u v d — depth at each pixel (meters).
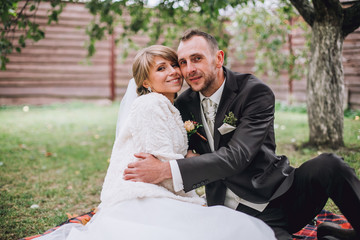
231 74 2.12
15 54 9.57
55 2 4.30
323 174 1.78
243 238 1.71
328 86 4.31
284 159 2.12
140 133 2.00
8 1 3.90
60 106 9.78
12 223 2.83
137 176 1.91
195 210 1.84
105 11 4.19
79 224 2.32
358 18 4.16
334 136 4.33
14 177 4.05
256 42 8.03
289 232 2.02
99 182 3.93
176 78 2.17
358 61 6.85
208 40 2.06
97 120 7.97
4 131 6.73
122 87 10.48
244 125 1.96
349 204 1.67
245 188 2.01
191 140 2.27
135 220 1.82
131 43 6.69
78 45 9.95
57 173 4.24
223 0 3.27
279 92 9.36
